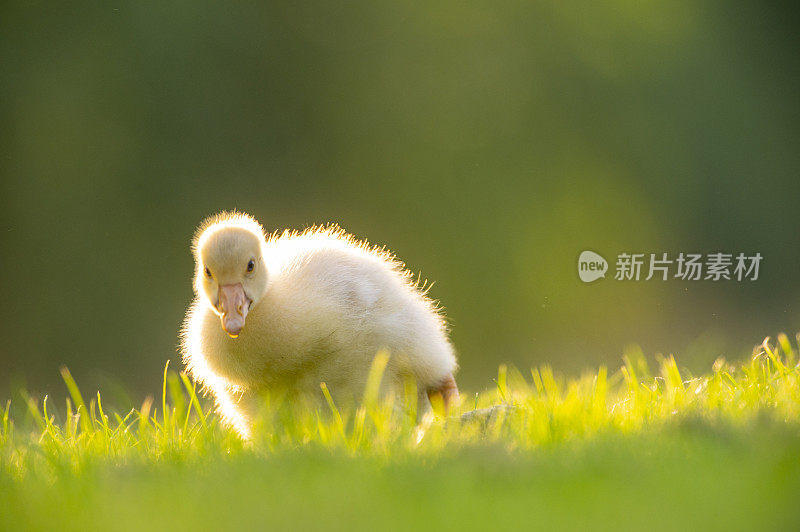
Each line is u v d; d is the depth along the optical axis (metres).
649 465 4.50
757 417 5.20
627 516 3.78
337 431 6.17
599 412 6.18
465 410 7.71
